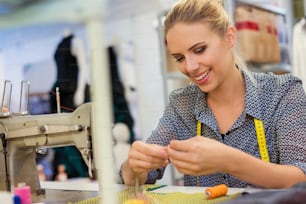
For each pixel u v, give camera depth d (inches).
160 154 40.4
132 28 86.9
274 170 38.3
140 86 90.9
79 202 38.0
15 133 44.5
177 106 52.2
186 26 41.8
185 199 36.4
